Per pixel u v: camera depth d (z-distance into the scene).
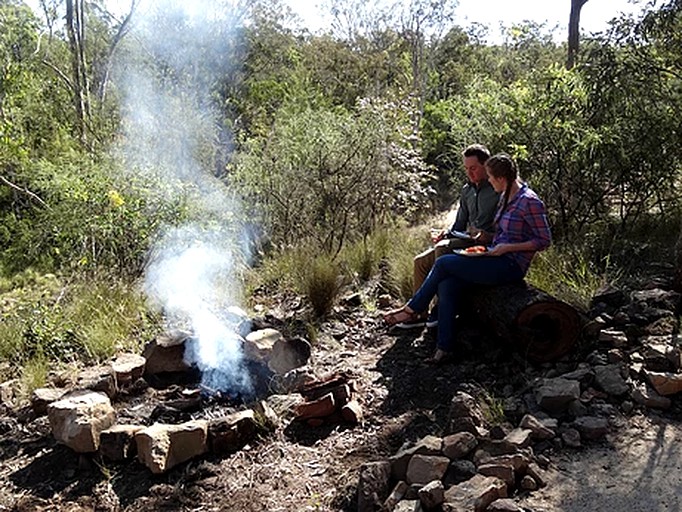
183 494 3.23
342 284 6.11
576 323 4.04
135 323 5.67
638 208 6.88
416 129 11.73
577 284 5.05
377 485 2.96
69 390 4.24
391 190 9.60
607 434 3.34
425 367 4.35
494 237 4.46
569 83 7.01
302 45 28.22
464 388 3.82
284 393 4.23
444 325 4.33
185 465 3.45
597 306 4.54
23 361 5.03
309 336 5.12
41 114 13.36
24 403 4.38
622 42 6.50
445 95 25.75
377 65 26.41
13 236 11.07
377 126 9.31
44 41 16.42
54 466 3.57
